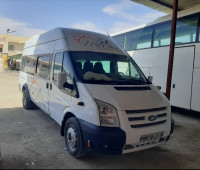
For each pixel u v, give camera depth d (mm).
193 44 7773
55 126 6051
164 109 4250
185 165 4125
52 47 5602
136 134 3662
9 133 5383
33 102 7230
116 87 4180
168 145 5121
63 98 4641
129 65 5258
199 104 7582
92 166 3914
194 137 5809
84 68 4531
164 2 9672
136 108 3779
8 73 27062
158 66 8992
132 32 10469
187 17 8070
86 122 3771
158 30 9078
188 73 7973
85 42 5109
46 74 5762
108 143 3525
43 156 4195
